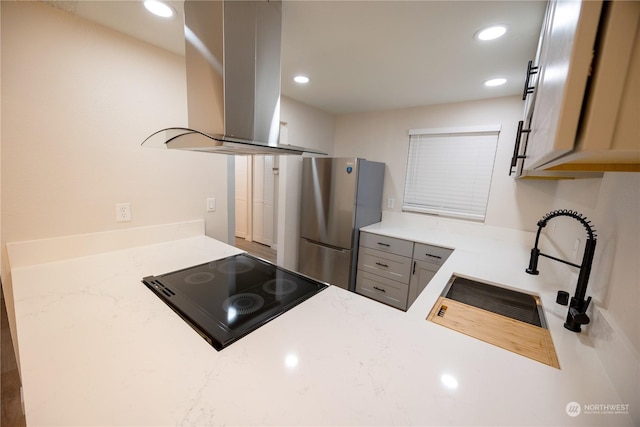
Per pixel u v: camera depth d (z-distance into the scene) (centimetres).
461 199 266
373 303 106
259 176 456
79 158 139
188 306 98
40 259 131
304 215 303
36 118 125
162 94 166
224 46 102
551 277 148
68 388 59
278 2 117
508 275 151
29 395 57
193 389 60
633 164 52
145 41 156
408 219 297
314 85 229
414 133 285
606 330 77
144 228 168
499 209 245
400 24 133
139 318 89
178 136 107
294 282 123
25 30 118
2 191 119
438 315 103
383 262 264
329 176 278
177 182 183
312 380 65
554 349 84
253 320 90
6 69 116
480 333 92
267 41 116
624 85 28
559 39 42
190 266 140
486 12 120
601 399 64
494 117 242
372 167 285
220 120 108
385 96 252
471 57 164
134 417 53
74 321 86
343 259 276
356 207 269
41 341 76
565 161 45
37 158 127
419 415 56
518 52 155
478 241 238
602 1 28
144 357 70
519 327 96
